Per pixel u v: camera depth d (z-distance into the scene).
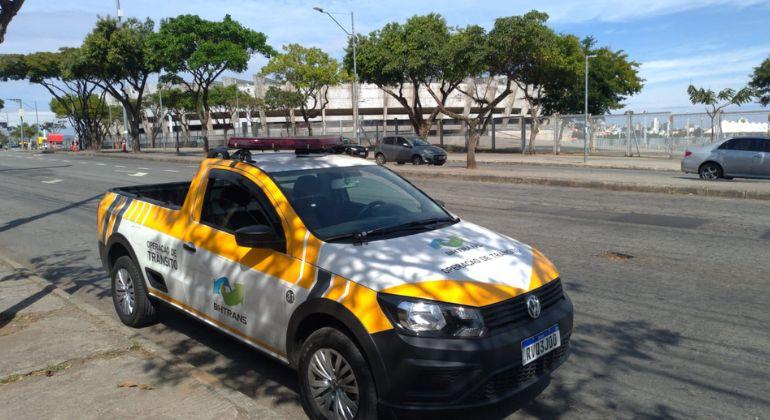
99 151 56.75
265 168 4.61
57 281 7.92
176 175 23.66
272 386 4.54
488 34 31.86
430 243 4.01
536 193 15.31
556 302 3.89
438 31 36.59
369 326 3.36
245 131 59.22
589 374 4.55
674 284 6.79
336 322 3.64
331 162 5.02
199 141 68.31
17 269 7.70
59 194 18.03
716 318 5.66
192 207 4.93
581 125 34.44
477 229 4.53
